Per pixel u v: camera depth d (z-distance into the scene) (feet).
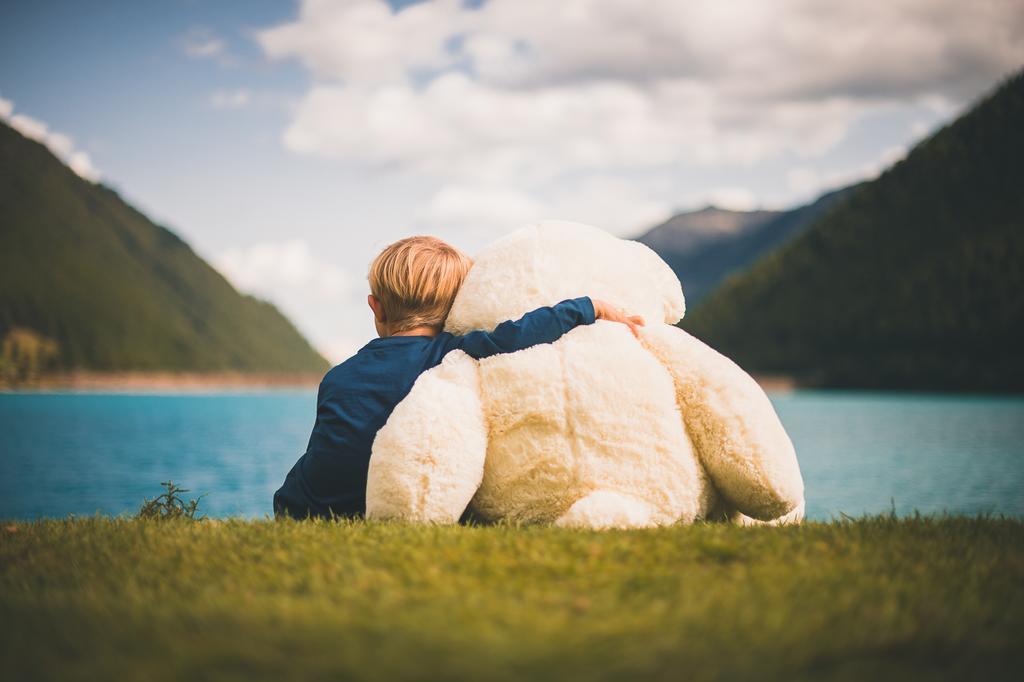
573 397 10.34
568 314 10.77
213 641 5.37
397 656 5.01
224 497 51.49
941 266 335.88
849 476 63.05
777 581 6.97
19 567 8.16
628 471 10.37
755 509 10.71
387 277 11.85
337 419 11.09
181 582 7.29
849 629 5.70
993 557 8.23
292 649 5.23
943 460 76.43
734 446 10.43
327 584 6.97
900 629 5.71
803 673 4.99
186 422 168.04
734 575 7.12
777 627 5.67
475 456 10.37
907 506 44.29
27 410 220.43
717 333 383.65
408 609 6.10
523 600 6.40
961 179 373.81
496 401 10.52
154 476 65.87
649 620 5.80
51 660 5.20
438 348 11.37
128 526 10.75
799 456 81.61
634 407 10.38
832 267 375.25
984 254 325.42
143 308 605.73
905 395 305.94
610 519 9.98
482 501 10.88
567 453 10.37
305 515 11.45
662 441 10.40
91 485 59.06
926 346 318.45
